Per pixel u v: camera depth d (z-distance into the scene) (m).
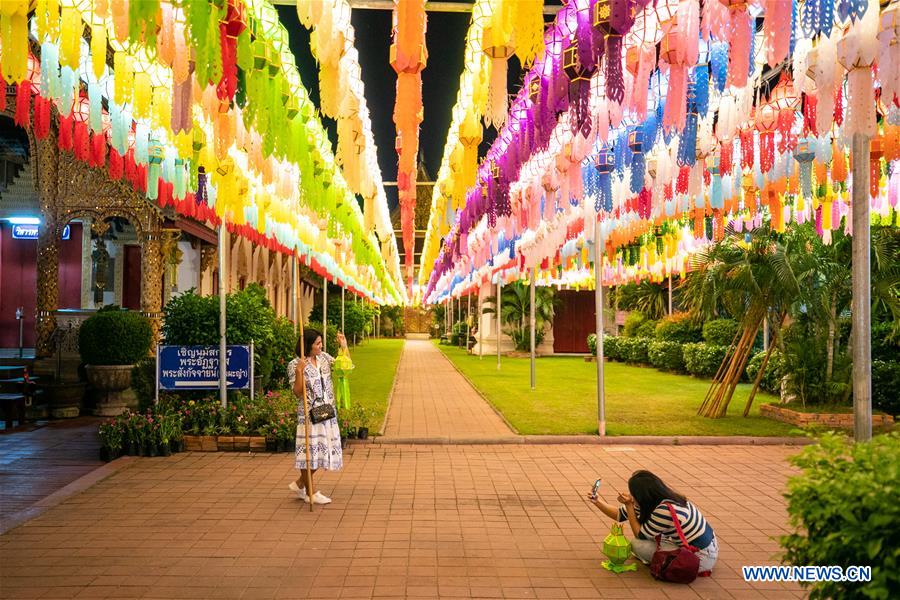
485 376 19.77
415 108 3.41
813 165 6.52
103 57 3.98
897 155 5.67
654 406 12.98
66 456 8.47
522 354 30.89
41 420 11.16
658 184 6.79
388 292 34.44
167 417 8.66
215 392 9.60
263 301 14.02
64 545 5.14
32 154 12.03
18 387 10.92
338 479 7.30
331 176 7.34
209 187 8.13
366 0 4.23
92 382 11.52
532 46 3.37
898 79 3.90
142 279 12.41
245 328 9.73
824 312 10.98
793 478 2.89
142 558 4.87
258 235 12.00
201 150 5.80
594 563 4.83
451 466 8.00
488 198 6.39
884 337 12.06
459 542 5.25
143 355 11.77
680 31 3.43
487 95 4.15
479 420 11.34
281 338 13.39
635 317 26.64
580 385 17.09
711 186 7.98
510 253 11.48
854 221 4.50
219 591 4.29
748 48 3.23
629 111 4.44
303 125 5.25
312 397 6.20
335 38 3.76
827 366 11.27
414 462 8.22
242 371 9.40
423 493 6.73
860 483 2.54
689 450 9.09
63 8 3.57
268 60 4.04
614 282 22.41
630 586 4.42
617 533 4.68
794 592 4.32
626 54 3.85
